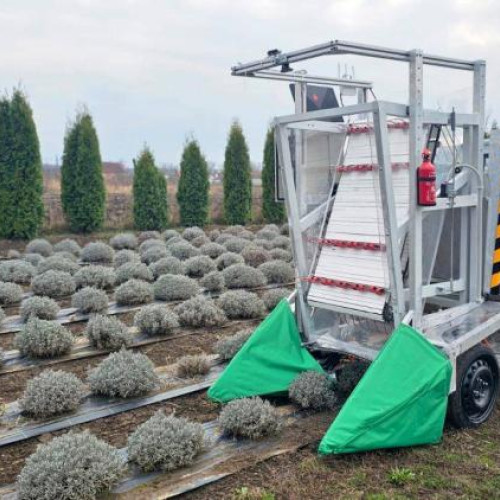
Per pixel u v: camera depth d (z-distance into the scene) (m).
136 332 6.55
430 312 4.99
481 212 4.36
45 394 4.35
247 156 17.84
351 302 4.21
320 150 4.73
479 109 4.25
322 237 4.58
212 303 7.16
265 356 4.45
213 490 3.30
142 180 16.53
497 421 4.17
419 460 3.56
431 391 3.62
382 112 3.64
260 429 3.83
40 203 14.58
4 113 14.05
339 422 3.47
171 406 4.57
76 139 15.51
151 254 11.01
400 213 4.11
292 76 4.75
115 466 3.32
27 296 8.62
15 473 3.60
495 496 3.18
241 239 12.55
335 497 3.19
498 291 4.66
